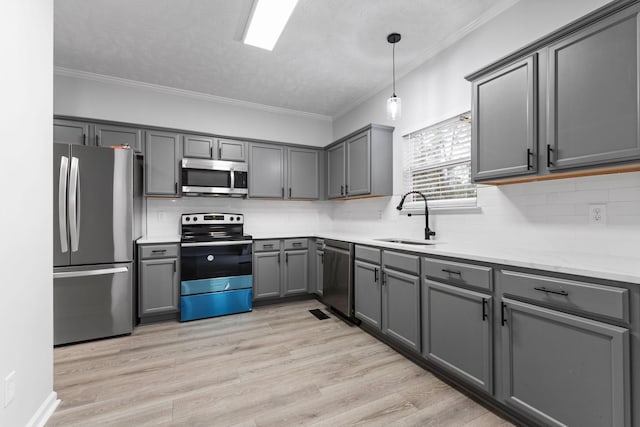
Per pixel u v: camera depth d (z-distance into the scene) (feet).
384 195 10.61
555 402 4.29
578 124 4.75
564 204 5.82
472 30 7.78
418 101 9.54
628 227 4.98
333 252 10.37
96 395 5.71
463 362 5.69
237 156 11.66
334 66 9.85
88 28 7.82
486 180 6.32
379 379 6.30
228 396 5.70
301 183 12.91
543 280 4.45
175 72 10.24
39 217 4.91
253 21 7.18
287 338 8.39
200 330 9.00
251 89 11.64
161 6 7.01
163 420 5.02
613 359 3.70
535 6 6.42
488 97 6.21
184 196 11.35
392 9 7.18
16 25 4.30
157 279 9.52
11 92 4.19
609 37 4.38
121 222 8.55
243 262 10.68
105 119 10.39
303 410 5.29
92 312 8.20
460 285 5.78
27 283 4.58
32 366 4.71
